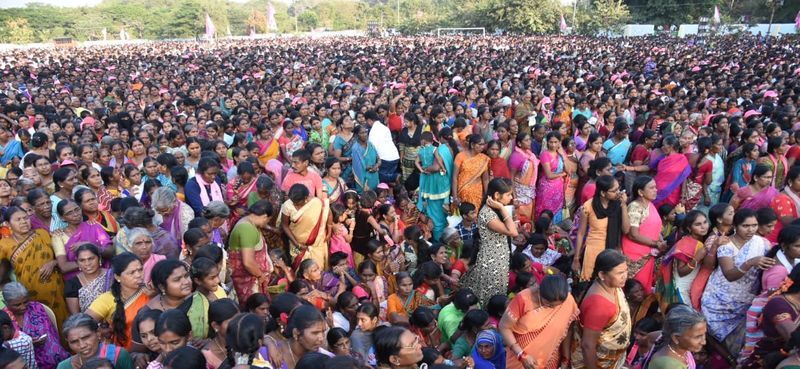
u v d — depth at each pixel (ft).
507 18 204.13
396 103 36.17
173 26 302.04
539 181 25.93
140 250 14.35
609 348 11.81
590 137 26.40
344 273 18.67
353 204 21.34
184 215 18.15
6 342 11.66
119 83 58.39
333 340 12.89
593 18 184.85
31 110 37.42
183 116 36.55
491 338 13.44
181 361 9.61
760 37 137.49
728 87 44.29
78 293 14.26
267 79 61.05
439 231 26.27
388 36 244.22
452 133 26.05
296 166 21.22
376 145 28.53
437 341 16.02
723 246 14.44
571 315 11.97
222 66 80.18
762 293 13.29
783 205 18.04
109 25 299.38
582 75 59.98
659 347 11.41
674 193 23.97
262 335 10.16
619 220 16.83
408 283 17.61
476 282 17.93
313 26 358.43
